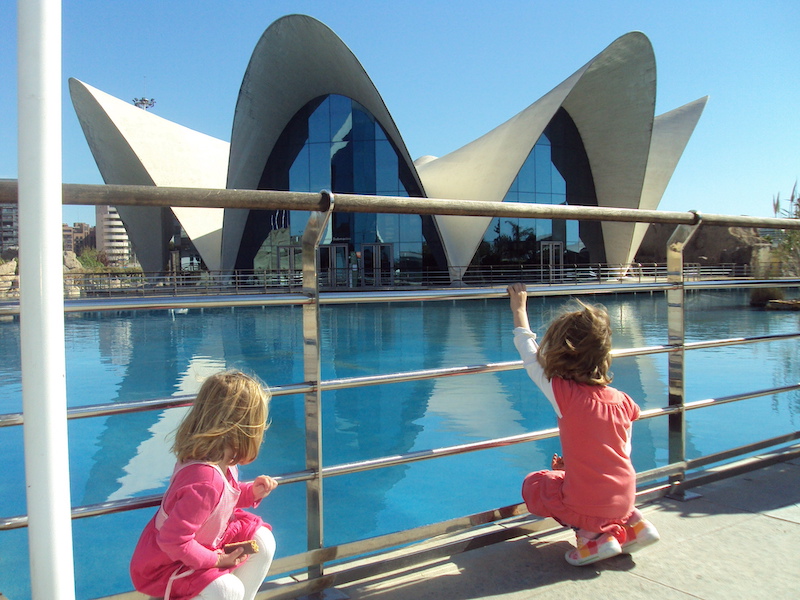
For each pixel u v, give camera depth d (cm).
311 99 2886
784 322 1453
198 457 143
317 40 2491
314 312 178
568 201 3012
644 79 2705
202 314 1981
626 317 1664
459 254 2833
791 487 268
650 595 177
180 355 1066
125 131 2980
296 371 904
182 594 140
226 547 147
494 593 178
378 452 540
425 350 1095
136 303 153
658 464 498
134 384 825
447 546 202
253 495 166
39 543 105
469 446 202
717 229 3306
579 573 191
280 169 2947
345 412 666
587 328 198
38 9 104
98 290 2561
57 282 107
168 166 3027
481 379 825
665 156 3231
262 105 2747
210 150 3312
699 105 3297
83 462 524
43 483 105
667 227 3644
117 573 348
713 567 195
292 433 596
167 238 3388
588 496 192
